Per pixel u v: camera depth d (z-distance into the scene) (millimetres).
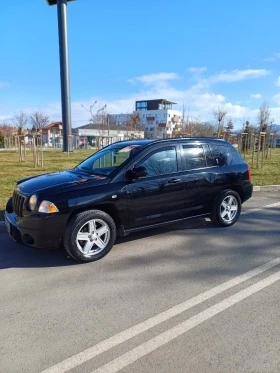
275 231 5746
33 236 4184
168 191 5086
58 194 4230
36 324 2975
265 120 31203
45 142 63250
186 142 5555
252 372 2342
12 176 11492
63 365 2445
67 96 27453
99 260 4477
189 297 3438
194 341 2701
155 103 106500
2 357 2535
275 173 13242
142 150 4980
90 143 52344
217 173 5762
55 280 3879
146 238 5387
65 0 26203
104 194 4461
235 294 3486
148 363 2453
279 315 3078
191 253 4719
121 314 3125
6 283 3811
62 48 26797
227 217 6004
